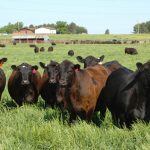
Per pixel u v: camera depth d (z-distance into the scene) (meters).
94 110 11.77
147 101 9.65
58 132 8.89
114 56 47.31
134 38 134.12
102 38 135.50
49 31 178.12
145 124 9.27
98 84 11.89
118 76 10.71
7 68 28.92
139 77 9.70
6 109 13.21
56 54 52.91
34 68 14.38
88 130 8.91
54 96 13.69
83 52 57.66
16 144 8.30
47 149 8.20
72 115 11.11
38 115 11.48
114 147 8.03
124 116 9.87
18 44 96.31
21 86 14.23
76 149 7.81
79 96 10.84
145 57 45.12
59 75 10.84
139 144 7.96
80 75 11.00
